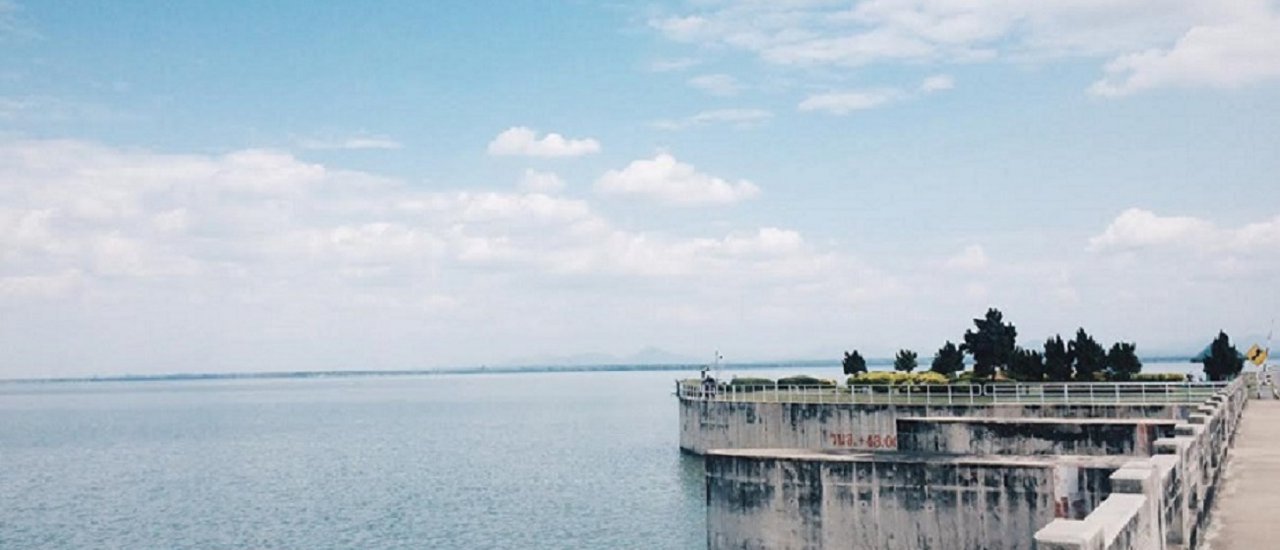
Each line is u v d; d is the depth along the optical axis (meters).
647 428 152.38
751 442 77.44
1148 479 15.37
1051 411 61.12
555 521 67.81
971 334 82.38
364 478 96.94
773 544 43.69
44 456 130.00
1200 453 24.19
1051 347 77.56
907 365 95.06
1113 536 12.34
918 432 48.00
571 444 125.12
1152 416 57.12
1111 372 75.69
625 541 60.28
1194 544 22.14
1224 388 57.59
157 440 154.38
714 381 92.12
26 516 78.12
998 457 41.56
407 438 146.25
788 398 77.94
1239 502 27.80
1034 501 37.69
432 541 63.06
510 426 166.25
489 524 68.00
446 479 93.44
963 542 39.06
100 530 71.31
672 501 73.62
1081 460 39.31
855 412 70.31
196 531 70.00
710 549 46.34
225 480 98.81
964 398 68.06
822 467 42.44
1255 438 44.25
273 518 74.44
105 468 113.50
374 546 62.34
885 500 40.88
